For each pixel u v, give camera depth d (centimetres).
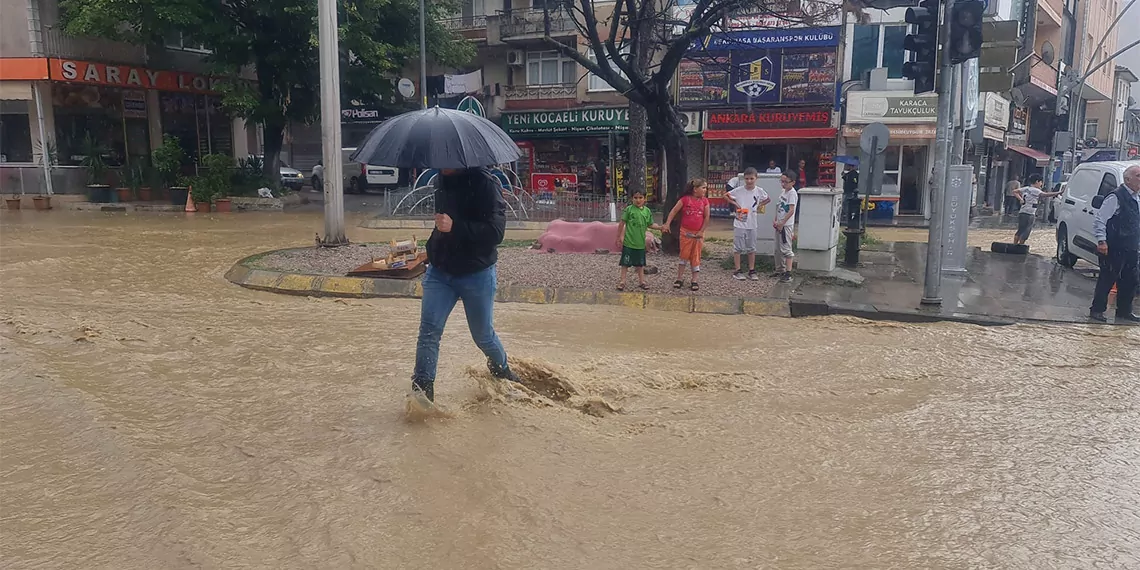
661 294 1042
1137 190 948
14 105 2412
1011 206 2803
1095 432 560
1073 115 3170
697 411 587
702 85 2559
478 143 505
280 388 611
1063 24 3381
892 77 2431
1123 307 970
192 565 349
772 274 1190
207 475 446
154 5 2155
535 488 440
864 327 921
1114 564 374
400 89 2611
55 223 1948
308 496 421
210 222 2070
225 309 954
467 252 533
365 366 682
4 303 949
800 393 640
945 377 699
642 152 1984
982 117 1933
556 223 1413
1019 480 471
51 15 2333
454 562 360
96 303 970
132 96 2606
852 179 1852
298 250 1354
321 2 1336
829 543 389
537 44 3006
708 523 407
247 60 2434
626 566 362
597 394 615
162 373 648
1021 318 959
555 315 959
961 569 366
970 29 945
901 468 487
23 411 544
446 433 517
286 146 4103
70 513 398
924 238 2002
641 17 1328
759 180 1274
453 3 2778
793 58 2470
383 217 2117
